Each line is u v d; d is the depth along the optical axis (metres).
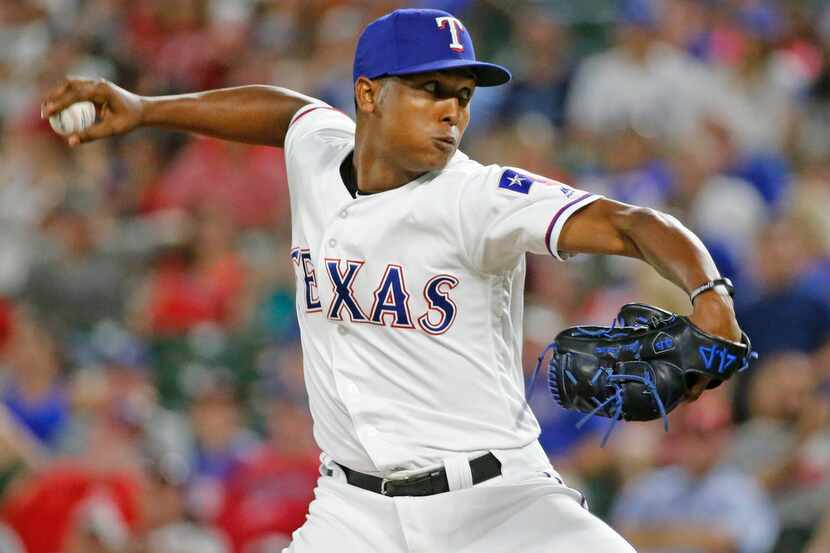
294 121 15.73
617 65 45.12
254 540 29.66
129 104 15.98
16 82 52.31
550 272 35.34
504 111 45.31
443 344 13.45
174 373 36.25
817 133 46.72
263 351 36.41
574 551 13.41
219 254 39.78
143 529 28.14
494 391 13.62
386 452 13.55
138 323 38.44
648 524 28.20
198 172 43.47
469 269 13.33
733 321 11.78
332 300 13.79
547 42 46.69
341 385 13.78
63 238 42.00
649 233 12.05
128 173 46.12
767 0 51.59
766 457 29.03
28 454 31.80
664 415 12.21
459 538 13.63
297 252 14.44
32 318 37.22
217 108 16.25
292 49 50.41
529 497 13.69
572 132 44.19
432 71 13.27
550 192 12.74
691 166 40.88
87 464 29.88
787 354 30.83
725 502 27.67
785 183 42.47
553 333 33.03
